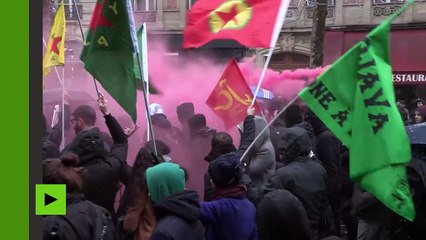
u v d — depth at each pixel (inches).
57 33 288.7
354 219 259.9
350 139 154.9
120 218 173.6
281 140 210.1
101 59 196.4
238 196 162.1
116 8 192.4
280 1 228.8
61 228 135.6
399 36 817.5
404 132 148.6
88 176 175.0
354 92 155.6
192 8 238.1
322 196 202.5
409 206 145.4
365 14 840.9
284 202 136.2
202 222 157.1
